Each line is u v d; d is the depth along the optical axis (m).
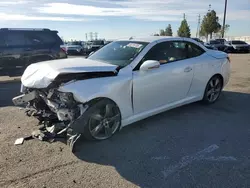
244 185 2.68
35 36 9.68
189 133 4.03
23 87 4.23
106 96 3.57
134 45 4.43
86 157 3.29
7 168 3.00
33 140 3.77
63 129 3.47
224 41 30.66
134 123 4.45
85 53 28.17
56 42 10.13
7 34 9.12
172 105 4.67
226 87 7.42
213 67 5.35
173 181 2.77
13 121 4.60
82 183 2.73
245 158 3.24
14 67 9.30
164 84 4.36
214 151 3.44
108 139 3.80
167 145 3.62
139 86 3.98
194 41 5.17
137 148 3.53
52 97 3.49
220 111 5.12
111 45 4.90
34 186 2.66
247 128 4.23
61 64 3.74
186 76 4.75
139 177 2.85
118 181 2.77
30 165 3.07
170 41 4.66
